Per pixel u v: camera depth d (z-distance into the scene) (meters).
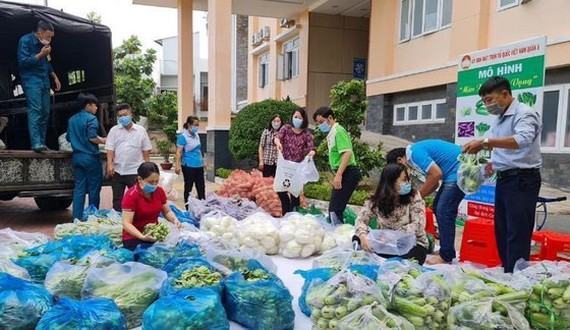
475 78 5.91
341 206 5.51
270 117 11.10
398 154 4.65
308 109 17.92
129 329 3.03
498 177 3.94
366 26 18.30
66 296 3.20
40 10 6.76
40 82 6.26
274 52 20.02
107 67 7.68
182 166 7.83
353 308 2.68
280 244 4.91
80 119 6.20
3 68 7.90
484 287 2.93
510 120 3.81
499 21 9.98
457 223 6.41
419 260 4.05
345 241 4.89
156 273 3.28
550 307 2.81
